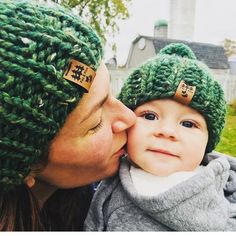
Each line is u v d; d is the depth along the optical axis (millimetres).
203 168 757
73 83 566
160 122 745
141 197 688
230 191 812
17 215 633
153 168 734
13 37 530
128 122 696
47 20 557
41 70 536
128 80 808
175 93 730
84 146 612
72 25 584
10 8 549
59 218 756
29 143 556
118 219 726
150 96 747
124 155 813
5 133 536
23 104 529
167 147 731
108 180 785
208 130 778
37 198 696
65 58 558
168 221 681
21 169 575
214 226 686
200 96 733
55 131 568
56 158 601
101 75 630
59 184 653
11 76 521
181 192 675
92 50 597
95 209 756
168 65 751
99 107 628
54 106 556
